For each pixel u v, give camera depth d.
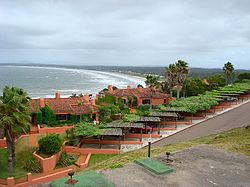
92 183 12.95
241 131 35.69
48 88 169.62
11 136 32.53
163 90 84.25
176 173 14.99
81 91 154.88
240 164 16.75
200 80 89.75
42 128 47.22
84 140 45.12
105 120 55.16
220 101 73.12
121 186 13.30
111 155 40.41
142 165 15.88
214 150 19.11
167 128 53.38
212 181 14.29
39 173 33.91
